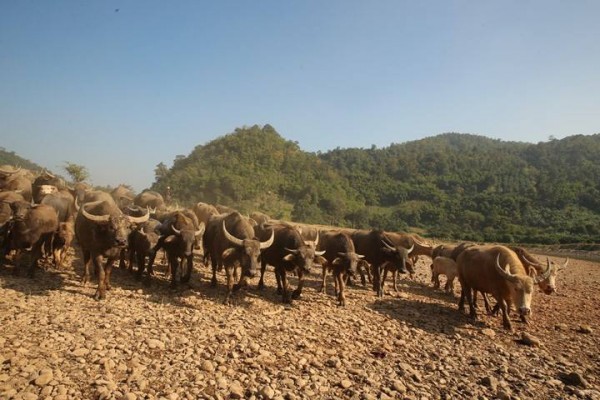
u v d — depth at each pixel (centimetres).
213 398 501
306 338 765
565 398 603
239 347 669
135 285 1016
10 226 969
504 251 967
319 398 538
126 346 618
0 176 1566
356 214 9238
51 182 1805
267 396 517
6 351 549
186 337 686
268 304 991
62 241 1053
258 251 974
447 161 15162
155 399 480
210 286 1107
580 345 889
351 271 1044
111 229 852
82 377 514
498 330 963
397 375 643
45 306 752
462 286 1102
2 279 902
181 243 979
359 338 804
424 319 1001
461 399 575
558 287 1773
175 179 8625
